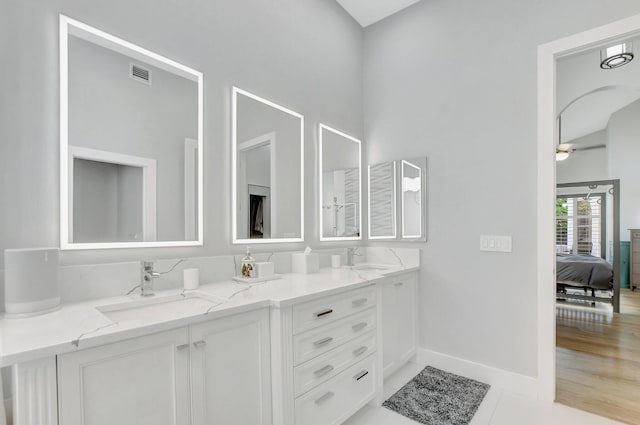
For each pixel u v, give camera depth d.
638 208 5.88
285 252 2.23
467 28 2.44
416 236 2.65
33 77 1.24
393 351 2.27
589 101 5.10
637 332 3.39
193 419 1.13
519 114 2.18
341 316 1.71
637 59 3.34
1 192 1.16
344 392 1.71
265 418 1.38
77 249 1.33
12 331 0.92
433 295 2.55
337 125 2.79
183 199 1.71
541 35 2.10
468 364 2.35
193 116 1.76
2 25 1.17
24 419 0.79
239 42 2.01
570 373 2.40
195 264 1.69
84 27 1.38
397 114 2.84
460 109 2.46
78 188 1.36
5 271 1.06
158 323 1.02
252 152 2.07
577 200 6.11
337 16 2.83
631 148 5.93
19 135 1.21
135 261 1.48
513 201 2.19
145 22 1.58
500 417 1.83
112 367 0.94
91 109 1.40
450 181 2.49
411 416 1.85
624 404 1.96
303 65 2.47
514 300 2.16
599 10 1.89
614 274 4.32
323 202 2.63
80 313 1.12
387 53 2.94
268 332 1.40
